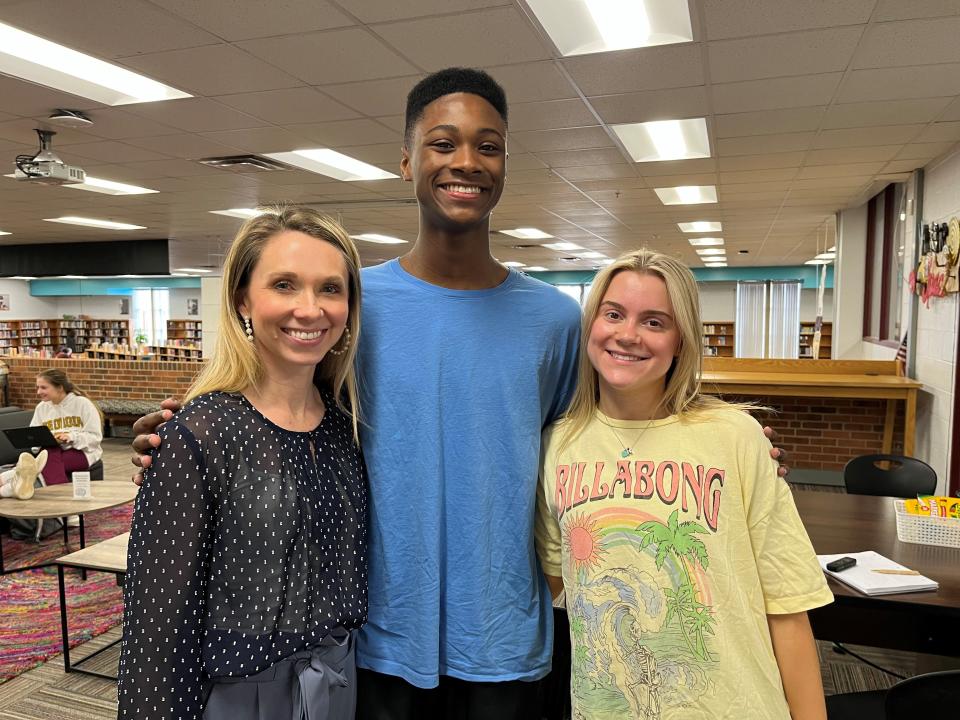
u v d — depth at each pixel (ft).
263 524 3.34
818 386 19.33
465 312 4.05
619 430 3.91
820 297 29.45
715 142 16.57
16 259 39.32
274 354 3.61
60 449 16.17
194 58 11.18
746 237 36.45
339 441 3.93
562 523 4.01
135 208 26.40
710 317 58.95
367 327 4.12
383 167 19.44
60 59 11.82
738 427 3.72
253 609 3.28
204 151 17.49
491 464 4.02
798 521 3.72
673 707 3.52
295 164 19.03
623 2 9.70
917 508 7.61
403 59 11.20
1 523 16.43
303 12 9.53
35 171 15.53
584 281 59.93
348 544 3.75
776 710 3.49
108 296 69.31
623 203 25.57
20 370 33.91
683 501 3.63
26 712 9.13
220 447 3.31
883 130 15.46
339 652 3.66
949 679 4.01
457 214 3.84
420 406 3.99
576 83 12.40
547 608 4.33
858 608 6.84
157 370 31.58
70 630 11.50
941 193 17.81
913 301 19.84
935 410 17.84
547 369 4.27
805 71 11.80
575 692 3.85
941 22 9.85
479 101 3.82
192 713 3.12
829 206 26.71
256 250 3.51
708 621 3.51
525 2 9.25
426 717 4.22
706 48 10.80
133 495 13.57
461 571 4.01
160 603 3.07
